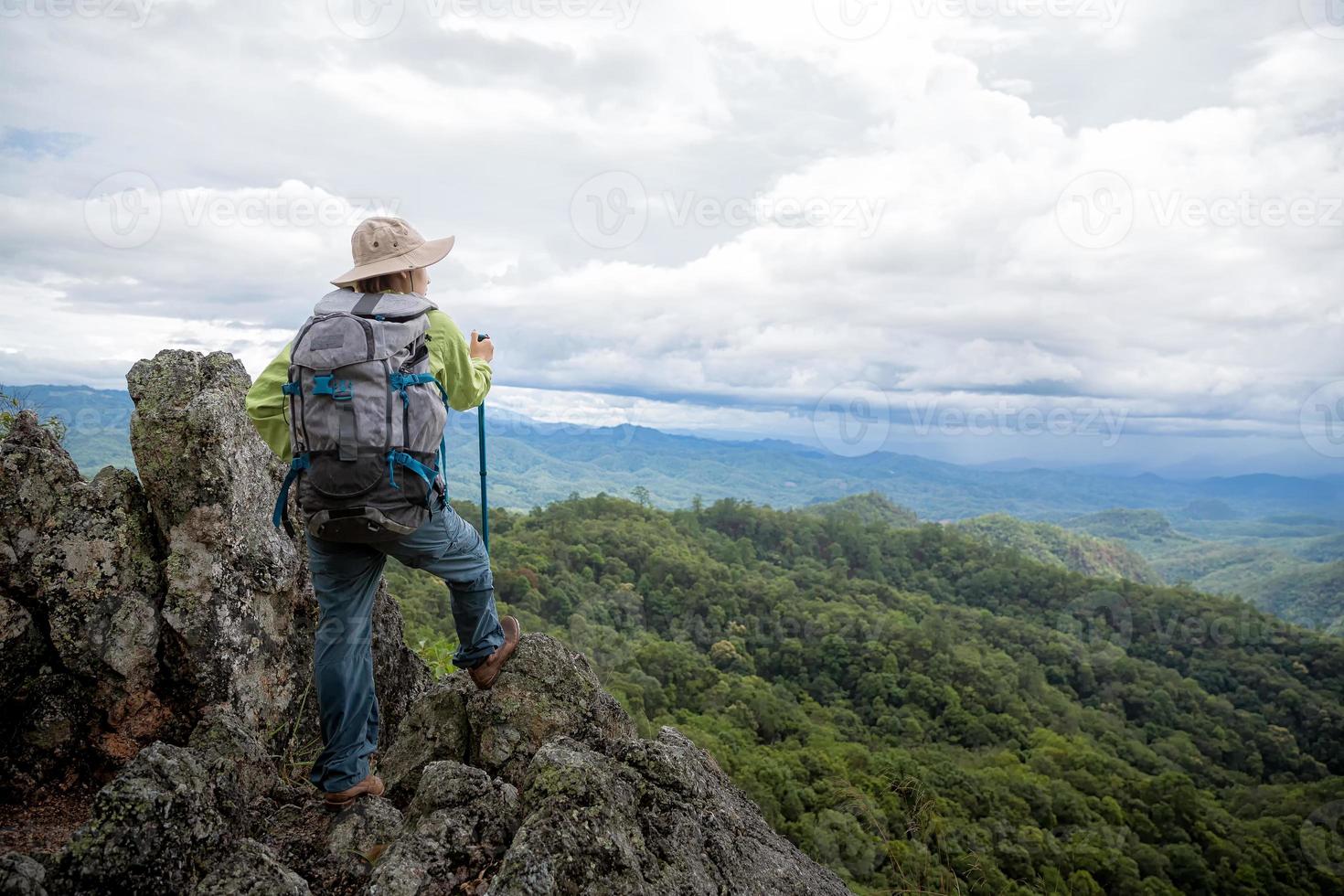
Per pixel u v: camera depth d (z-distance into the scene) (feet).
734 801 8.11
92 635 7.59
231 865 5.18
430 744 8.00
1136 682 250.78
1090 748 178.29
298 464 5.98
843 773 110.83
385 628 10.05
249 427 8.73
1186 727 229.25
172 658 7.88
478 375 7.22
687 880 5.67
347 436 5.82
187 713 7.94
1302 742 230.68
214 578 8.01
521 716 7.80
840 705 204.13
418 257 6.89
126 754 7.72
